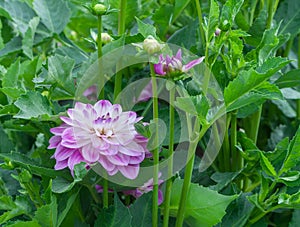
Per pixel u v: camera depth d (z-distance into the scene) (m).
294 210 0.45
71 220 0.42
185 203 0.38
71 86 0.40
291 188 0.43
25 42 0.52
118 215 0.38
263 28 0.46
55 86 0.40
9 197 0.37
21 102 0.37
